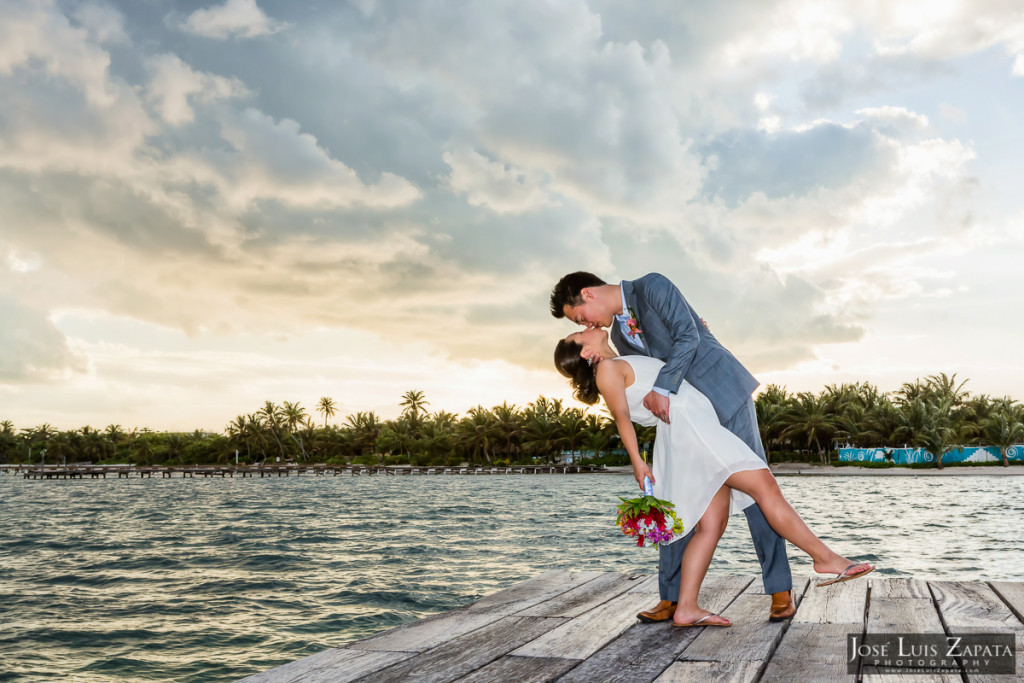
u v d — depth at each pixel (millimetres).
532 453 110000
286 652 10727
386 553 20891
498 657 2480
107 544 25469
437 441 116062
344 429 130750
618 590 3662
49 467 151750
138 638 11656
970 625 2793
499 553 20219
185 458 135500
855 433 73438
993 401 76250
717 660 2369
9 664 10320
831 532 22375
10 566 20203
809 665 2311
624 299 3051
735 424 2955
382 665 2395
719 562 16156
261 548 23203
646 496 2809
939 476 65188
